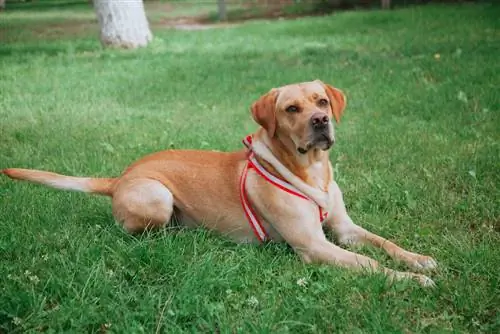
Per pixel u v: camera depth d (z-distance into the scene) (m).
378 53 11.30
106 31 14.53
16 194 4.80
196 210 4.09
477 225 4.12
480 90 7.55
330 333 2.90
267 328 2.80
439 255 3.66
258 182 3.83
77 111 8.11
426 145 5.79
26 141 6.67
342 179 5.01
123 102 8.72
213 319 3.00
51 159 5.97
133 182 4.10
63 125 7.34
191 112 7.90
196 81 9.77
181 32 18.09
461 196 4.59
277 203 3.75
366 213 4.42
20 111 8.12
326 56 11.30
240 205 3.94
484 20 14.09
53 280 3.30
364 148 5.84
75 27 20.64
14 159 5.95
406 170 5.19
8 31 19.39
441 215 4.25
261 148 3.88
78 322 2.97
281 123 3.80
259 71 10.23
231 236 4.06
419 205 4.45
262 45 13.86
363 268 3.42
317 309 3.02
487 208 4.25
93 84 9.95
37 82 10.16
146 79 10.20
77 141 6.61
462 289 3.15
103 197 4.85
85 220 4.38
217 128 6.99
